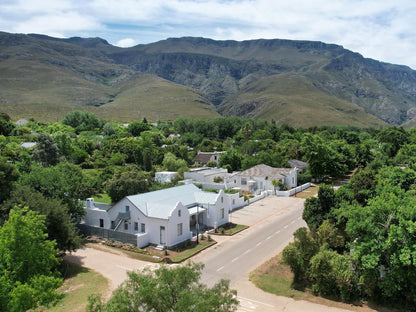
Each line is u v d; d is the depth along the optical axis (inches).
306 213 1610.5
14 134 4630.9
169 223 1549.0
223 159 3619.6
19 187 1534.2
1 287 782.5
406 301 1087.6
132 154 3843.5
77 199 1822.1
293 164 3577.8
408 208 1090.7
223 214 1940.2
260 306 1071.6
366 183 1792.6
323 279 1151.6
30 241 915.4
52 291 847.7
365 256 1098.1
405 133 5305.1
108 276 1272.1
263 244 1616.6
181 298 645.3
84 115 6742.1
